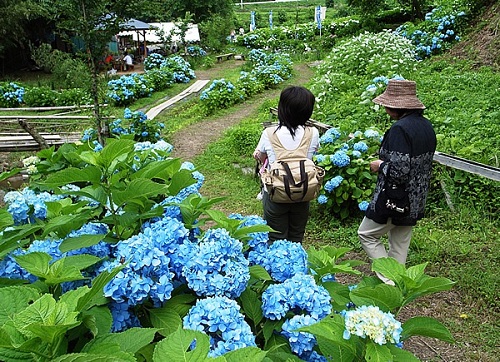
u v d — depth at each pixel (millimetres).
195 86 19953
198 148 10445
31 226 2018
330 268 2107
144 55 30250
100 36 8531
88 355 1171
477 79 11016
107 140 2541
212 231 1858
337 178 5723
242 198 7078
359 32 26219
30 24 25703
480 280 4438
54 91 18031
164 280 1681
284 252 2105
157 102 17047
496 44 12992
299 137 3742
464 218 5602
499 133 7527
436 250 4938
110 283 1611
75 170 1864
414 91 3736
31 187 3191
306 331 1567
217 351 1493
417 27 16969
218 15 36750
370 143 6391
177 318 1705
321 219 6027
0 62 25531
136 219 2047
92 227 2051
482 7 15727
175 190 2223
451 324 3932
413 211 3770
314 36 33000
